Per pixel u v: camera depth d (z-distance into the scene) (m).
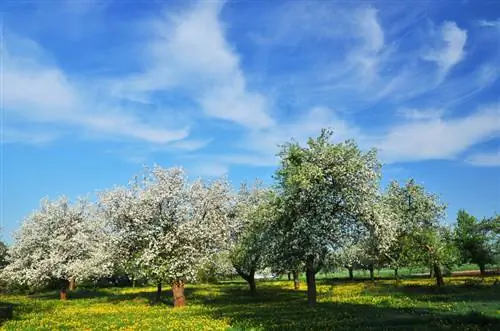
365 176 36.09
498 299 33.56
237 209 49.72
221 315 31.33
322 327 23.59
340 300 39.72
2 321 31.73
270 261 39.16
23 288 71.62
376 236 37.12
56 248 57.53
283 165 38.50
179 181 44.00
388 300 37.47
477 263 72.38
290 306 36.38
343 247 36.50
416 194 55.03
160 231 42.28
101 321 30.62
